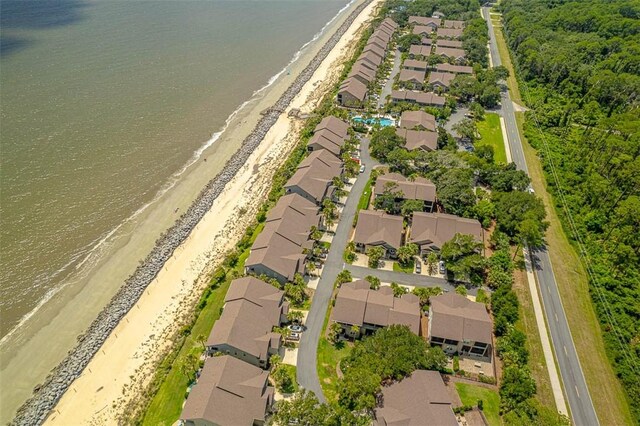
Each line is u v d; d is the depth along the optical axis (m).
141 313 91.25
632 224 110.12
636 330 89.19
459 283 98.19
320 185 119.69
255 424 70.00
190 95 174.75
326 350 83.00
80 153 135.12
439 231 105.25
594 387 80.12
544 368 82.62
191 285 97.56
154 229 112.75
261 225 112.00
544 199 126.31
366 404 69.56
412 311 85.69
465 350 83.56
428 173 126.00
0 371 80.06
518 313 92.06
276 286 91.38
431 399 70.19
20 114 149.62
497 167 128.12
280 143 148.62
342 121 152.00
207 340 79.62
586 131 151.88
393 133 141.00
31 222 110.50
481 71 192.38
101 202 119.06
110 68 189.38
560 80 185.75
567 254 109.00
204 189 126.19
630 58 179.12
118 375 79.44
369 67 192.62
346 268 100.62
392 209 116.25
